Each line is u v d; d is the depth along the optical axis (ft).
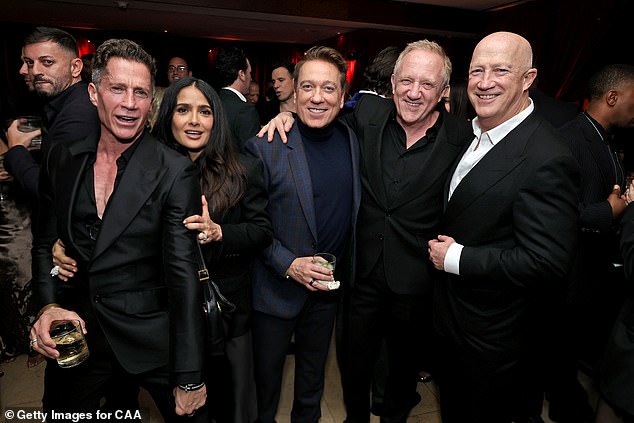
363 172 5.95
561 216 4.23
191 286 3.93
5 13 30.63
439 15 25.84
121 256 3.93
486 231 4.70
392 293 5.98
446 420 5.62
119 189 3.85
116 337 4.10
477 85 4.55
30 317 7.82
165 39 39.81
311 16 24.77
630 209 4.96
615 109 6.16
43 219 4.39
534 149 4.39
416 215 5.73
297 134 5.74
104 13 29.66
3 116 9.98
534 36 21.98
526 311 4.79
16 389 7.22
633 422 4.78
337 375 8.22
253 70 42.86
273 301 5.81
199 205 4.16
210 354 4.56
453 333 5.17
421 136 5.82
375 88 7.50
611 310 7.92
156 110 6.59
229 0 23.94
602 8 18.10
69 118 5.57
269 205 5.71
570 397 6.99
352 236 5.97
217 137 5.12
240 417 5.77
